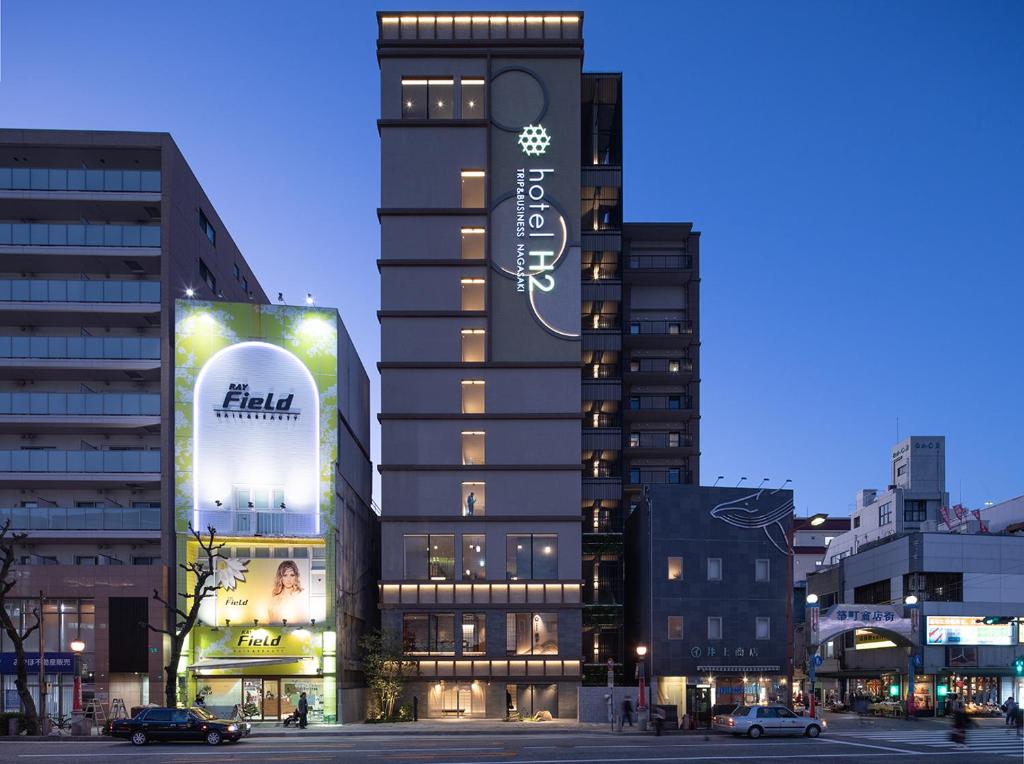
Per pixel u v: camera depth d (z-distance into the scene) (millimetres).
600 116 71500
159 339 55125
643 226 75812
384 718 54250
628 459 74812
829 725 52188
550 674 56719
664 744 39719
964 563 64562
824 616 56219
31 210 56844
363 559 65312
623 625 63969
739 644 57531
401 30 62938
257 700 51656
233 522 52438
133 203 56031
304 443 53969
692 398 75625
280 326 54719
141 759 32656
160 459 53812
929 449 102938
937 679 61938
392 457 59156
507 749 36844
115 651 51062
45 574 51375
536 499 58781
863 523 105000
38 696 50875
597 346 68312
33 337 54500
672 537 58219
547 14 63188
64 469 53438
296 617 52219
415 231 61250
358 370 64438
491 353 60312
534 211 61688
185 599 51688
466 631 57250
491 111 62375
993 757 35312
